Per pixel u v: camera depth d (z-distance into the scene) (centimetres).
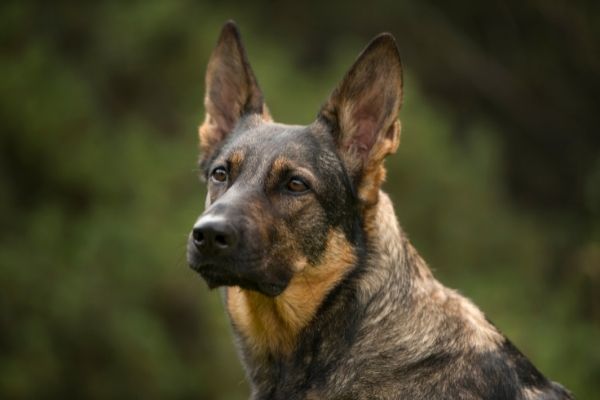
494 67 2400
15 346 1530
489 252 1845
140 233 1620
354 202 763
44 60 1694
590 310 1733
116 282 1609
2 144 1658
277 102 1706
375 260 747
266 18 2259
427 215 1784
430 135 1803
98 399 1577
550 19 2352
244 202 722
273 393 755
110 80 1866
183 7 1861
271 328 751
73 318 1567
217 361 1584
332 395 725
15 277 1545
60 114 1673
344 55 1858
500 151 2195
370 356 725
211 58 841
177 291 1628
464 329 739
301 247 739
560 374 1530
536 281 1864
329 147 771
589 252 1783
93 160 1673
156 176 1677
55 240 1606
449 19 2411
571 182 2372
